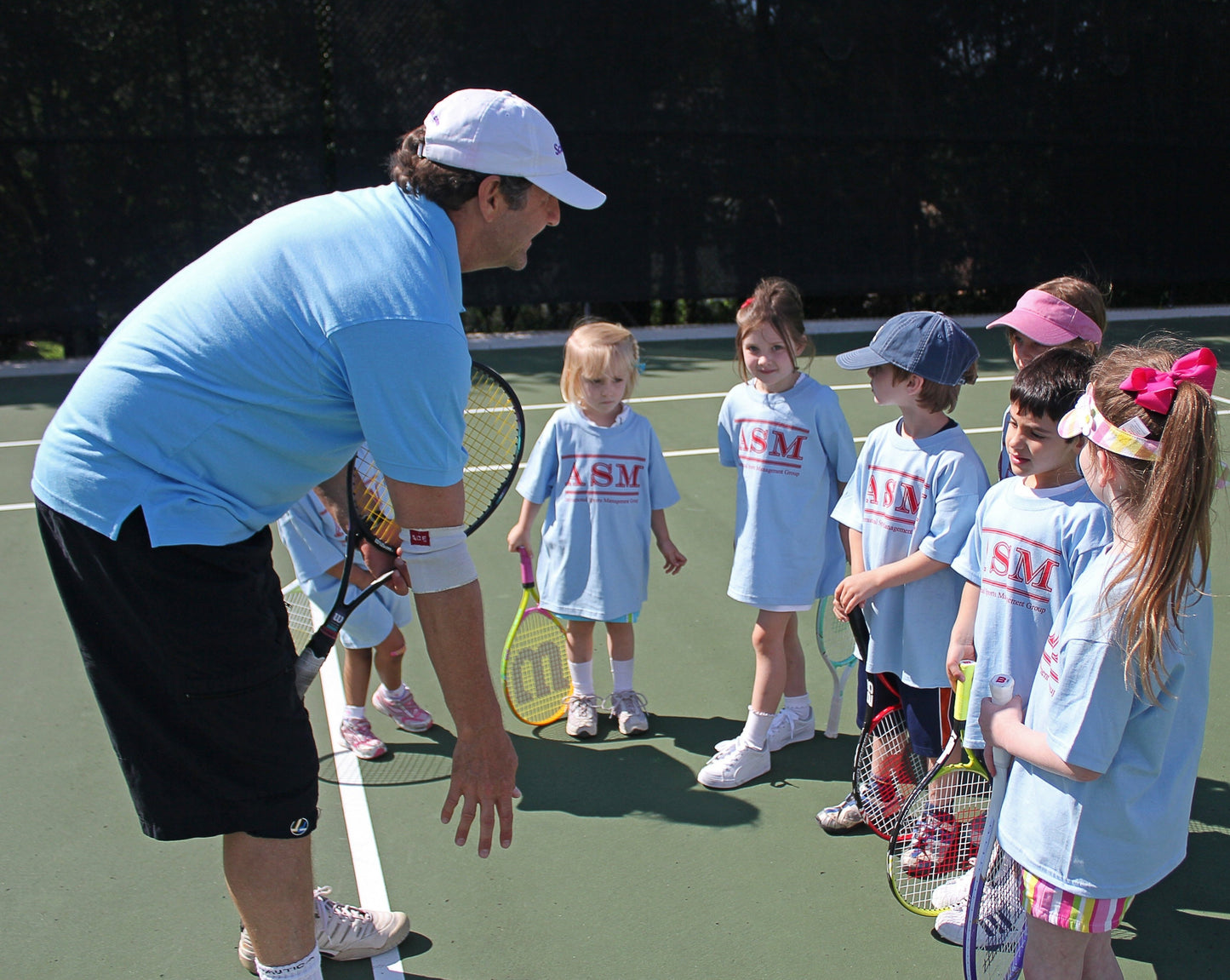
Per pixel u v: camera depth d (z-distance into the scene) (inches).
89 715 138.0
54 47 345.7
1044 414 84.0
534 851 110.0
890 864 94.1
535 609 132.3
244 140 367.2
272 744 73.6
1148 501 67.4
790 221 424.2
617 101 396.5
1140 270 463.2
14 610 172.1
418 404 65.9
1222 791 119.3
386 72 374.6
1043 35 428.5
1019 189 442.6
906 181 431.5
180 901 102.7
